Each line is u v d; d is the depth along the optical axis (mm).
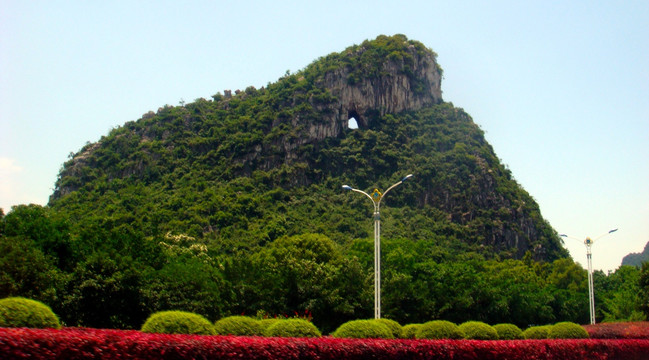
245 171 185375
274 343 27844
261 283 69000
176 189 175000
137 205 163000
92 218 146375
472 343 37688
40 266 49531
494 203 194000
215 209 157000
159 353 23281
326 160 193125
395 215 175750
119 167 186875
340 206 175500
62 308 50438
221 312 60688
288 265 74188
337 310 71062
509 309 88438
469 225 182875
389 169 194500
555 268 150250
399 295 75625
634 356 48219
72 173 188625
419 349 34500
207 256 86875
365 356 31641
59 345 20469
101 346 21719
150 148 194000
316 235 102688
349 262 78938
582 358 44344
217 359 25219
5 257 47875
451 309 81812
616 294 102625
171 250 83688
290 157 189375
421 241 113000
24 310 27891
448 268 87750
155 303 55156
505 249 181125
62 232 60375
